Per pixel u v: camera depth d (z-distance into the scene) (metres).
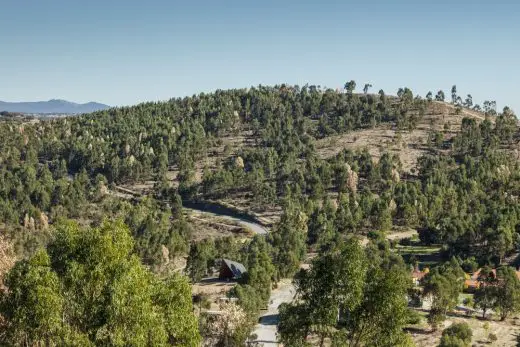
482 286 102.75
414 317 86.56
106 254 27.70
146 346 26.75
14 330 25.94
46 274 25.77
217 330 61.53
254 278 96.94
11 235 138.38
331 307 28.72
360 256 29.30
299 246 133.75
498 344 77.38
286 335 30.42
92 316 26.38
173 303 29.89
